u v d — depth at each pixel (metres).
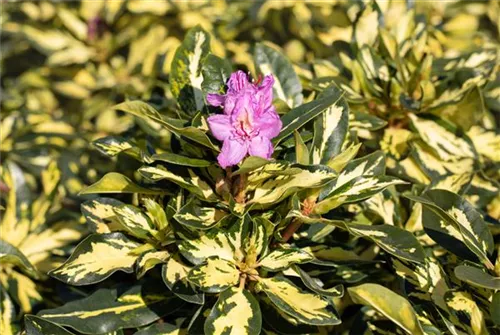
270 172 1.12
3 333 1.28
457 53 1.57
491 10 1.78
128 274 1.31
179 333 1.17
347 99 1.30
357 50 1.37
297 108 1.15
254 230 1.12
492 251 1.18
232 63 1.68
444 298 1.15
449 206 1.19
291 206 1.13
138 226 1.16
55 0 1.95
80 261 1.16
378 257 1.27
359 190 1.15
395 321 1.11
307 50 1.81
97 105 1.83
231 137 1.08
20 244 1.37
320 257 1.20
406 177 1.30
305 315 1.10
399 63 1.32
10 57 2.18
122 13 1.87
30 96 2.01
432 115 1.32
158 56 1.76
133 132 1.44
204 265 1.12
